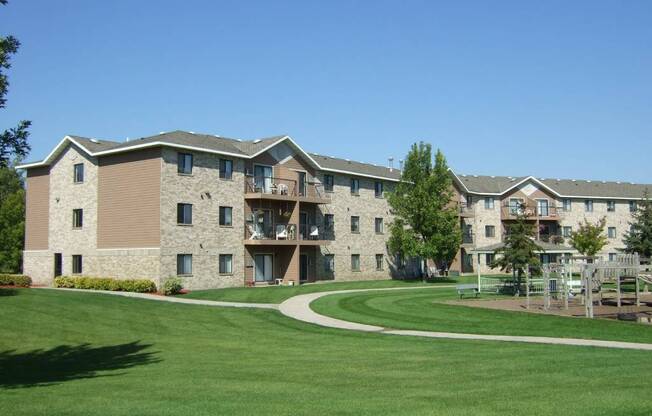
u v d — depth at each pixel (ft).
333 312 92.07
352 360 52.11
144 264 121.19
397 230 159.84
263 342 67.62
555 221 220.84
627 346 59.47
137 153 124.67
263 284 141.18
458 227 163.12
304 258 152.35
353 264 167.53
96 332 75.00
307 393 36.52
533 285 133.49
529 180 222.89
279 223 145.18
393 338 68.64
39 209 144.05
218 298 110.22
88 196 133.39
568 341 63.82
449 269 203.41
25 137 39.17
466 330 73.82
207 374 45.96
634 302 105.50
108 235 128.57
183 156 125.08
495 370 44.45
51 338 70.85
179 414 31.14
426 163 158.61
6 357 60.23
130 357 58.80
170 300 105.70
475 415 29.50
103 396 37.09
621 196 229.66
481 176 230.89
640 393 34.19
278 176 144.87
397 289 133.49
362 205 171.83
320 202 149.48
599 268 91.50
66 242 136.98
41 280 142.00
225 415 30.63
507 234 129.39
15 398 36.96
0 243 186.80
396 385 38.88
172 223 121.70
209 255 128.57
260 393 36.88
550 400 32.60
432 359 51.60
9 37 38.63
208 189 129.39
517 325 76.38
